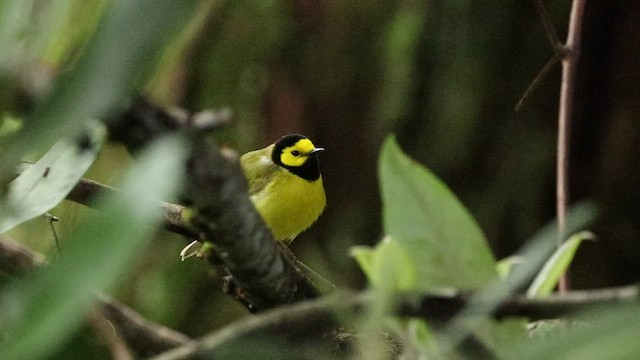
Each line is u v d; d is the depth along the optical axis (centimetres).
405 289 294
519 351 223
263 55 596
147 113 216
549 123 597
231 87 596
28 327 165
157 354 461
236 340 271
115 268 163
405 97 596
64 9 192
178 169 176
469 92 596
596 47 597
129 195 169
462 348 286
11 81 182
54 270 167
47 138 172
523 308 267
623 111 597
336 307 271
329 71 596
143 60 167
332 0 596
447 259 319
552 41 558
